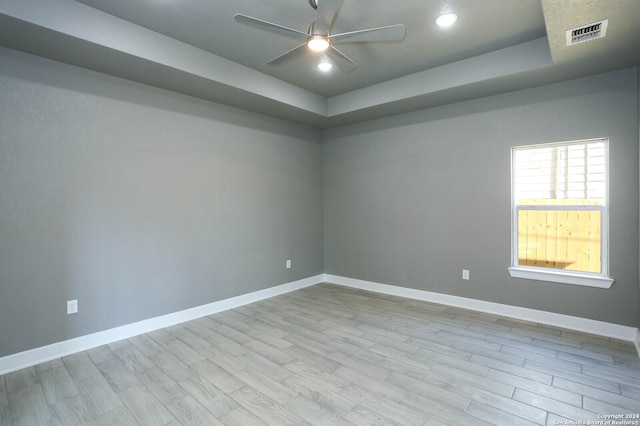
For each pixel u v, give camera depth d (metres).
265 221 4.55
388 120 4.64
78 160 2.96
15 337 2.65
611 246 3.16
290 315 3.85
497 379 2.43
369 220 4.89
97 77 3.06
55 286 2.84
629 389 2.29
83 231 2.99
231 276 4.15
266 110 4.29
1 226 2.59
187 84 3.38
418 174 4.38
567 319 3.38
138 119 3.33
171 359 2.78
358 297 4.56
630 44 2.57
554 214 3.51
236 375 2.52
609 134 3.14
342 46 3.13
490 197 3.82
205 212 3.88
